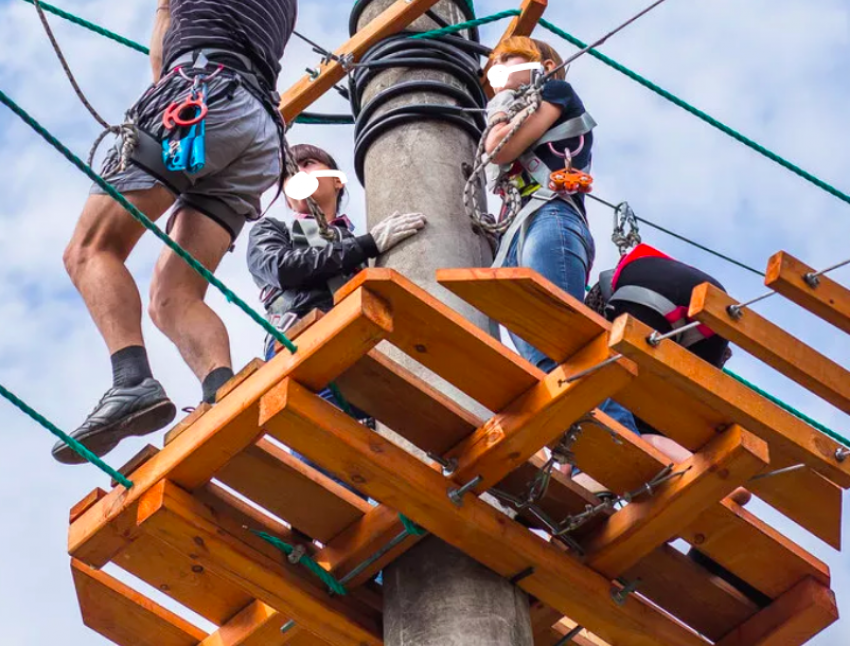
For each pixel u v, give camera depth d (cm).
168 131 632
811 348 571
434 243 674
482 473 570
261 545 592
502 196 674
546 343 552
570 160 652
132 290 632
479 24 760
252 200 665
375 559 595
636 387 561
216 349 630
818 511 601
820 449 564
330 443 550
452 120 719
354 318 530
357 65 747
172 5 669
